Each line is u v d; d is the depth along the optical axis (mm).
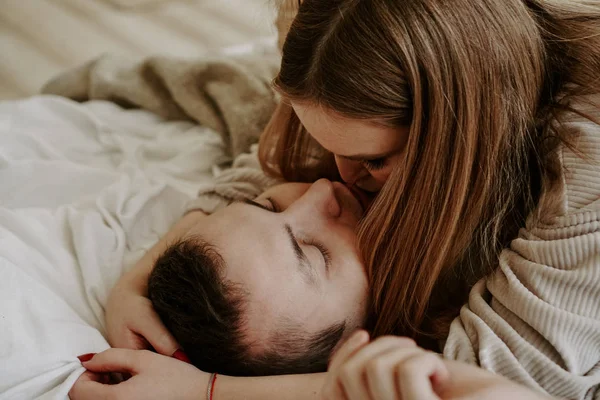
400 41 682
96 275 885
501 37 717
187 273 758
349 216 859
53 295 805
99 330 843
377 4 689
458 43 693
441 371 503
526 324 703
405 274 791
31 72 1999
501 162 759
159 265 811
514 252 759
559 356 683
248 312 727
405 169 747
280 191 907
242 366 748
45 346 728
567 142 764
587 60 801
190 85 1299
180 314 763
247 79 1265
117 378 780
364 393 498
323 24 708
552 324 680
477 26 703
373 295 812
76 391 719
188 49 2168
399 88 699
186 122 1322
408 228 773
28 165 1075
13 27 2273
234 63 1296
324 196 833
